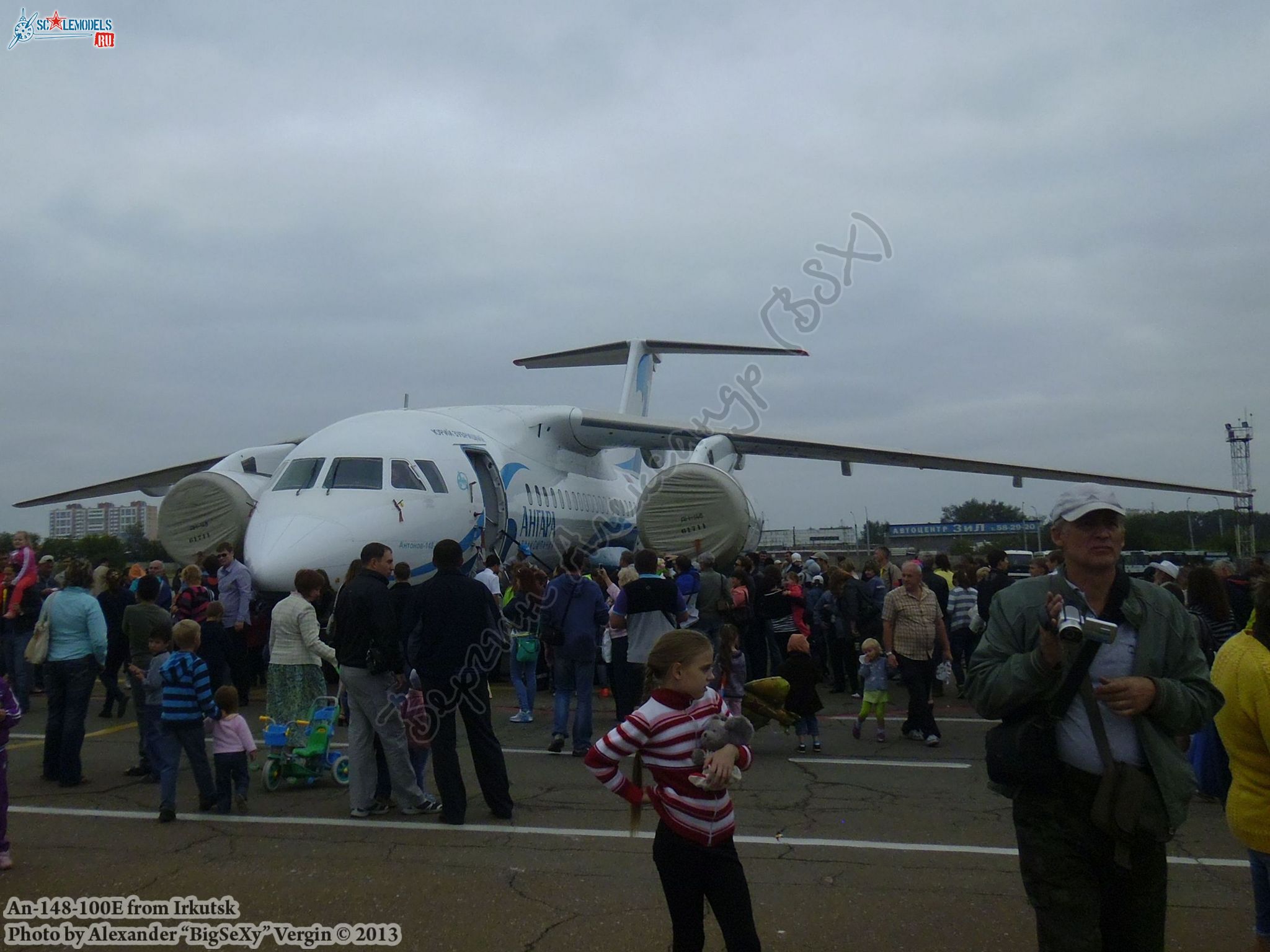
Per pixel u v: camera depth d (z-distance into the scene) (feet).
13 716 16.05
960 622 37.86
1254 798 10.95
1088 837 9.25
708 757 10.01
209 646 24.61
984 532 173.88
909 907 14.28
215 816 19.36
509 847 17.15
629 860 16.38
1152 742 9.16
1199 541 150.61
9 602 33.91
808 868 16.06
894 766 24.31
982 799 20.80
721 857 10.24
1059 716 9.14
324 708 22.74
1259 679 10.61
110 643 32.71
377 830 18.30
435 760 18.62
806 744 26.89
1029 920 13.78
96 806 20.29
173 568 82.43
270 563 31.58
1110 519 9.37
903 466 52.70
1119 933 9.48
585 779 22.56
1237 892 15.16
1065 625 8.64
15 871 15.93
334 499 34.32
